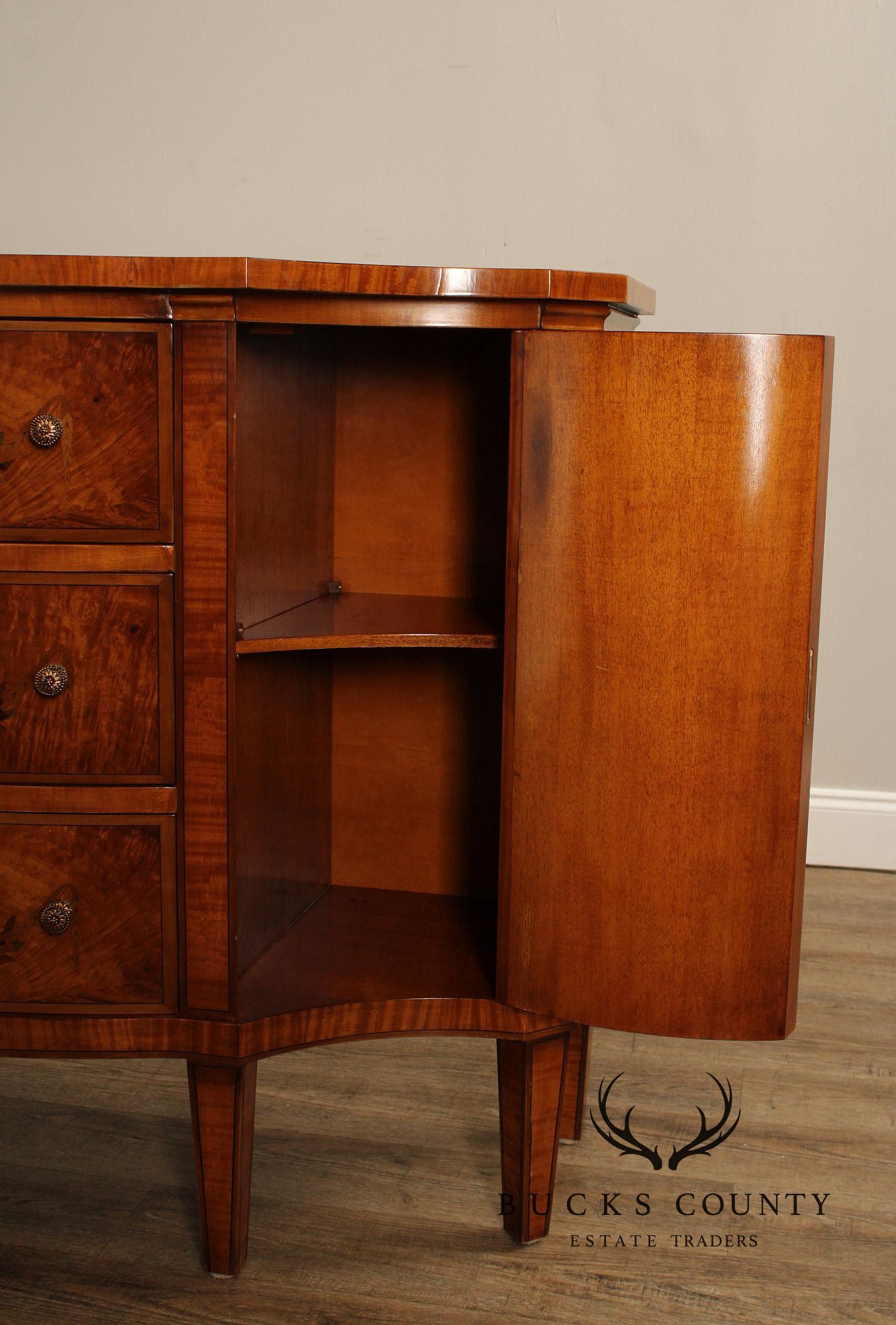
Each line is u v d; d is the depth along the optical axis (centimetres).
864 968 213
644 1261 133
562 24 247
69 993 127
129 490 119
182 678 121
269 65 254
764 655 115
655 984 123
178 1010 126
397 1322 123
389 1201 143
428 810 162
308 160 257
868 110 243
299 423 142
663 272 254
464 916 154
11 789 124
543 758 122
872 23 240
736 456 113
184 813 123
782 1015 122
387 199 256
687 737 118
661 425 113
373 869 165
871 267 248
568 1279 130
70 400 117
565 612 119
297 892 152
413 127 254
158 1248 134
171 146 259
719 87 246
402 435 155
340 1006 127
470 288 115
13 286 115
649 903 121
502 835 126
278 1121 161
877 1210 144
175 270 113
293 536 142
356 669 161
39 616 121
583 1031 153
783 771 117
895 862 263
